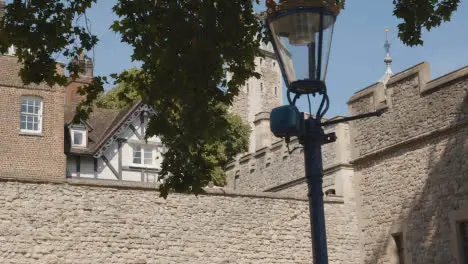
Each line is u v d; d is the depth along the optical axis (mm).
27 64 9898
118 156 27125
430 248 18781
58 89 22469
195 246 20812
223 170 31812
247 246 21516
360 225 21797
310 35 6234
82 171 26266
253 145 44688
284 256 22000
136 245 20109
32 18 9688
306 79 6234
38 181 19422
